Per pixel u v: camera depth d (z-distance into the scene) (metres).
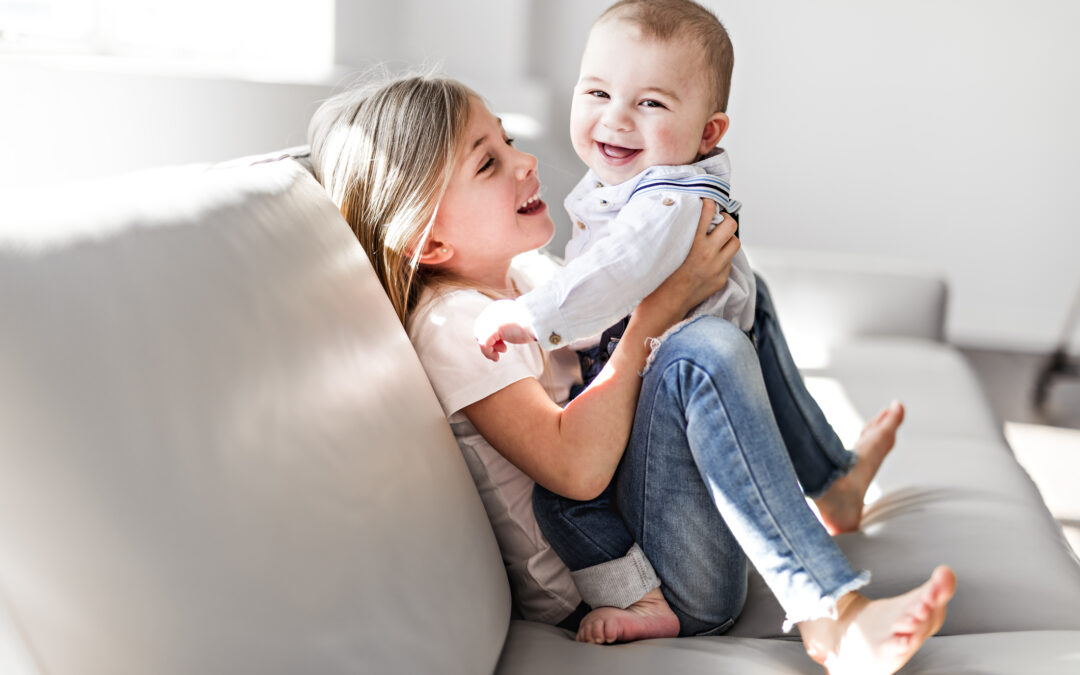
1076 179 3.70
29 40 2.46
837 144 3.79
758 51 3.75
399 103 1.10
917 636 0.88
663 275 1.08
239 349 0.72
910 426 1.72
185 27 2.95
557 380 1.19
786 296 2.29
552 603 1.13
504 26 3.51
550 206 2.06
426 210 1.08
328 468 0.78
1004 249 3.80
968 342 3.87
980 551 1.22
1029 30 3.60
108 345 0.61
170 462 0.61
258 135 2.45
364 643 0.74
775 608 1.17
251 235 0.82
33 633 0.53
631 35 1.16
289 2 3.21
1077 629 1.09
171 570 0.59
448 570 0.90
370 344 0.93
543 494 1.09
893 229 3.84
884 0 3.64
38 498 0.54
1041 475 2.58
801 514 0.97
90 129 2.17
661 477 1.04
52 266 0.60
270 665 0.64
